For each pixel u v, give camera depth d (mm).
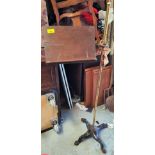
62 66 1692
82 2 1587
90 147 1642
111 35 1601
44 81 1634
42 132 1631
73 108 1758
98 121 1743
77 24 1601
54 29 1424
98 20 1617
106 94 1753
